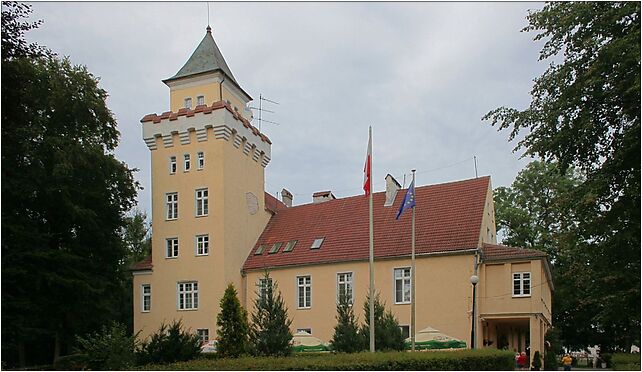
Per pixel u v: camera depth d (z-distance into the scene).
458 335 33.12
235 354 23.58
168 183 42.19
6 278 31.83
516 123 22.91
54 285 34.34
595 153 21.98
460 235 35.03
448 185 39.78
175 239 41.50
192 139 41.69
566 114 21.66
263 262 40.72
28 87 31.58
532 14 22.66
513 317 32.56
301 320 38.12
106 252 39.12
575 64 21.41
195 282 40.16
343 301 27.08
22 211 34.50
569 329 53.47
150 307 41.31
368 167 24.56
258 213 44.16
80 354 30.42
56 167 33.69
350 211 42.03
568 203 21.94
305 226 42.81
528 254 32.84
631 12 19.64
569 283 47.03
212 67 43.78
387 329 26.11
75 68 38.66
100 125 39.84
